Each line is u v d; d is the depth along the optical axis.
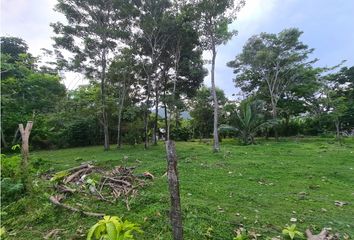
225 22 14.33
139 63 18.30
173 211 3.11
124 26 17.44
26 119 17.55
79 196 5.93
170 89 21.67
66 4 16.44
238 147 16.33
